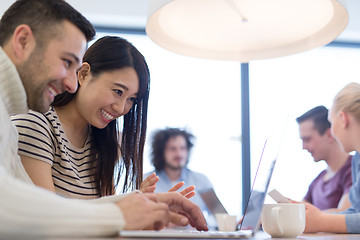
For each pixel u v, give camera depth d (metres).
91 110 1.32
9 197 0.59
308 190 2.51
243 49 1.51
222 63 3.32
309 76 3.37
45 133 1.19
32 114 1.19
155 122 3.18
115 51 1.33
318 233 1.39
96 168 1.40
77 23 0.99
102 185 1.40
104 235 0.66
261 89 3.35
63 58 0.97
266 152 0.97
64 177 1.27
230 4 1.33
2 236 0.59
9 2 2.96
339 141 1.98
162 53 3.27
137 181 1.47
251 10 1.36
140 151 1.47
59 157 1.25
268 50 1.50
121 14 3.14
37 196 0.61
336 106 2.00
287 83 3.36
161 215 0.78
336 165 2.34
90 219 0.64
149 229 0.90
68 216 0.62
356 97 1.92
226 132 3.26
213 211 1.82
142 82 1.38
